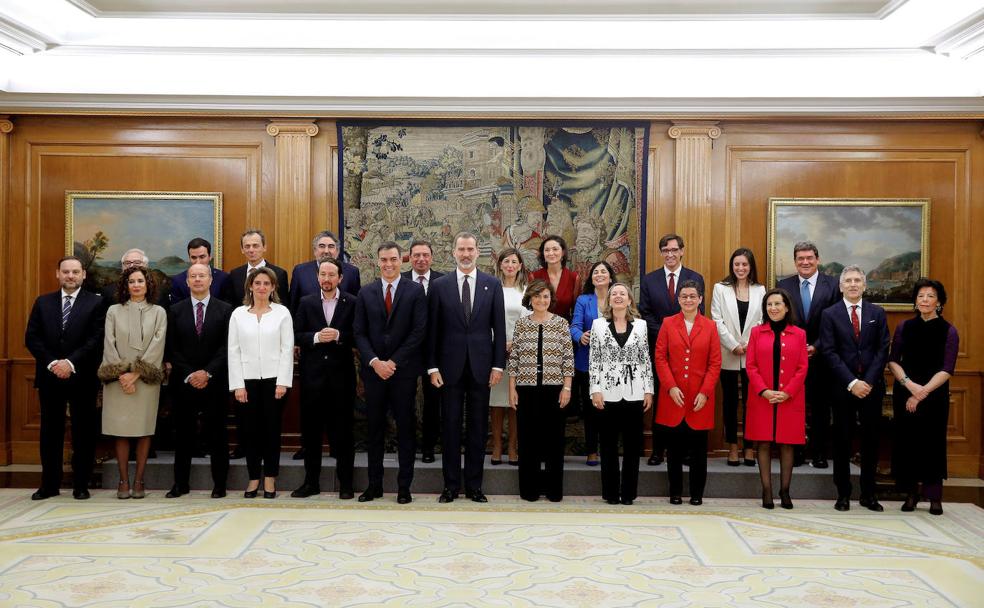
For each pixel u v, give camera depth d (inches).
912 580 187.2
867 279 321.1
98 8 275.9
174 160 326.0
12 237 326.3
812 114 315.9
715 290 289.9
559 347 261.1
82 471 261.0
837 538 223.0
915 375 255.8
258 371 259.1
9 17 271.7
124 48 300.8
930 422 252.4
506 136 322.7
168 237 325.7
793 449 259.9
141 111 320.5
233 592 174.9
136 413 256.4
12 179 326.3
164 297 286.2
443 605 167.9
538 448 262.7
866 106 314.0
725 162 322.7
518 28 289.0
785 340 256.5
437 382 259.8
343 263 289.3
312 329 263.7
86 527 226.2
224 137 326.0
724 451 311.1
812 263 282.0
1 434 321.1
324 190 325.7
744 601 172.1
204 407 262.8
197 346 261.9
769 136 322.7
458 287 261.1
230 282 283.3
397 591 176.1
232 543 211.6
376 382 259.6
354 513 244.2
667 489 278.1
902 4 260.8
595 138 321.1
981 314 318.0
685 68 320.8
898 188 320.8
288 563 195.2
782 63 315.3
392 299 260.4
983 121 317.1
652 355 286.0
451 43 302.2
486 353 258.1
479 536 220.2
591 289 289.1
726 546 213.5
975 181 319.6
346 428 264.4
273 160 324.8
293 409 315.9
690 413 258.7
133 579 183.0
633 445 259.9
